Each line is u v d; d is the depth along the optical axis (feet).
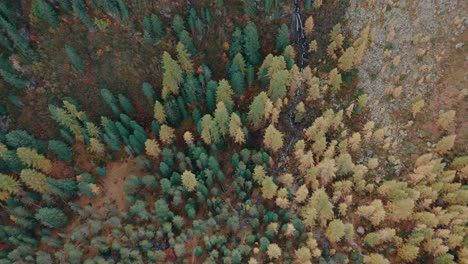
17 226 293.84
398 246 269.44
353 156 308.60
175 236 288.10
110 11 313.53
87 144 323.16
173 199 292.20
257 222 278.67
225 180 309.22
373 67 325.01
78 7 309.22
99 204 311.68
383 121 312.29
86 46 322.75
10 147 308.81
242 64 314.55
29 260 278.87
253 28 306.76
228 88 304.09
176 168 311.88
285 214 276.41
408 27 321.73
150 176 296.30
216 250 271.49
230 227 285.43
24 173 283.79
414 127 305.12
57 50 319.27
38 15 311.27
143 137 314.35
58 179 315.58
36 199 306.55
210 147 313.32
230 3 325.83
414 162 297.33
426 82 310.45
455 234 260.21
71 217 306.76
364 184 287.48
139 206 282.77
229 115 316.40
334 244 276.62
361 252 273.75
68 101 315.58
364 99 303.07
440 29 314.76
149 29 317.01
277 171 310.45
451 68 307.99
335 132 314.35
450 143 284.61
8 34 306.35
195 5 322.14
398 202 264.93
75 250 275.80
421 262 268.82
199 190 290.76
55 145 306.55
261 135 321.73
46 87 322.14
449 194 272.72
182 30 317.22
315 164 304.30
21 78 316.19
